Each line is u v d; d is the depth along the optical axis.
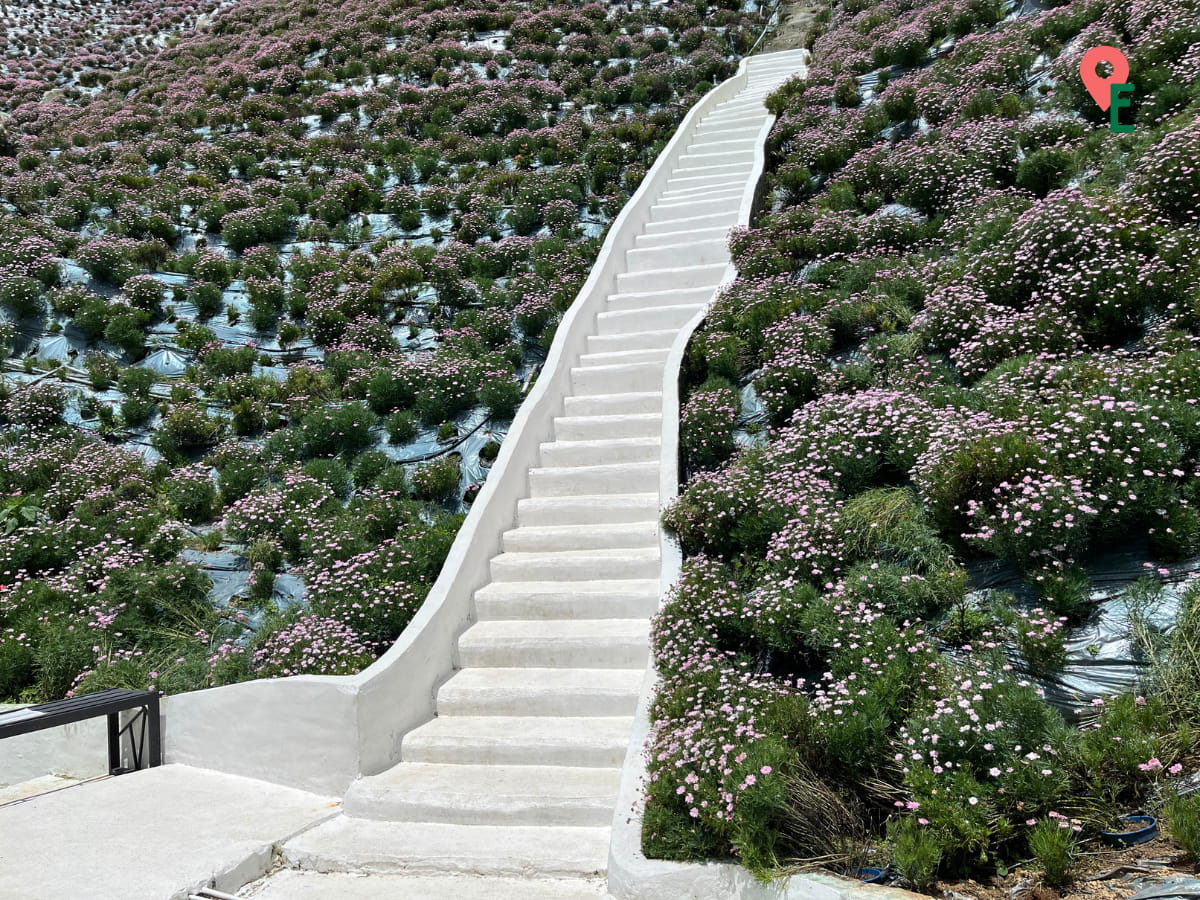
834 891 3.46
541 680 6.17
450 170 17.31
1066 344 6.94
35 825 4.95
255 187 16.64
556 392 9.32
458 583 6.80
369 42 25.17
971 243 8.84
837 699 4.36
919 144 11.95
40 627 7.29
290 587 7.92
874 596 5.19
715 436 8.03
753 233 11.37
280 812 5.19
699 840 3.97
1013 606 4.95
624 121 18.72
